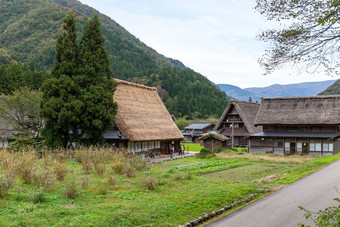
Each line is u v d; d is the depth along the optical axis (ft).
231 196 44.21
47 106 100.78
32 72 217.56
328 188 48.01
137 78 484.74
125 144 110.73
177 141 154.71
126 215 33.24
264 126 157.58
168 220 33.06
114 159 76.64
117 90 127.95
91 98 102.68
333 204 38.27
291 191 47.11
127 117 117.60
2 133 130.62
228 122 201.16
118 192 45.78
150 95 153.79
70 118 100.17
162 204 38.63
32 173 49.57
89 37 110.52
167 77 488.85
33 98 125.59
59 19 573.33
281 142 148.46
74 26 110.42
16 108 124.98
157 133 125.18
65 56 107.24
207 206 38.73
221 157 121.60
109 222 30.83
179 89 467.52
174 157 126.31
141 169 73.26
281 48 26.30
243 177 70.23
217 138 154.92
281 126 152.97
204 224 32.71
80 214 33.27
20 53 445.78
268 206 38.83
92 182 52.06
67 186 43.73
